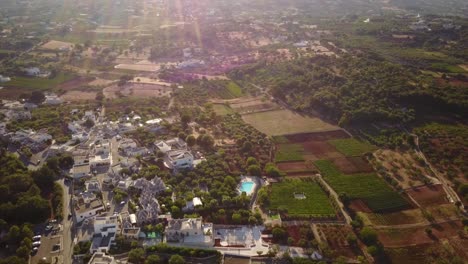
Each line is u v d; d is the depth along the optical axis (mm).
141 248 179875
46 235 188625
